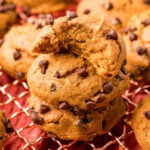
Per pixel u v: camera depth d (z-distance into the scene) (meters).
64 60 0.32
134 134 0.34
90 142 0.34
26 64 0.37
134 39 0.36
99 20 0.31
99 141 0.34
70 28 0.30
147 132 0.32
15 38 0.38
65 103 0.31
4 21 0.41
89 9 0.41
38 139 0.33
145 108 0.33
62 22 0.30
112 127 0.34
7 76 0.39
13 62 0.37
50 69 0.32
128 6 0.41
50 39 0.30
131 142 0.34
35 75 0.32
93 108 0.32
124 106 0.34
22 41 0.37
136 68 0.36
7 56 0.38
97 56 0.31
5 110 0.36
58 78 0.31
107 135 0.34
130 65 0.36
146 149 0.32
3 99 0.37
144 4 0.40
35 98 0.33
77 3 0.45
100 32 0.30
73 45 0.31
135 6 0.41
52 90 0.31
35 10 0.44
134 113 0.34
